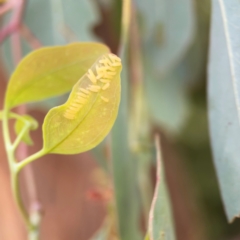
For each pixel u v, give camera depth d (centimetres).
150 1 30
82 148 19
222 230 48
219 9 22
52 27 29
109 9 33
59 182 40
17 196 21
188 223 44
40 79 21
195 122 46
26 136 21
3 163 39
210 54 22
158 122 39
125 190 24
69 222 40
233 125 21
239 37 21
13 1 28
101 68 18
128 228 24
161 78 35
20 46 29
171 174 44
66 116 19
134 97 29
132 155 26
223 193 21
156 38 31
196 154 47
